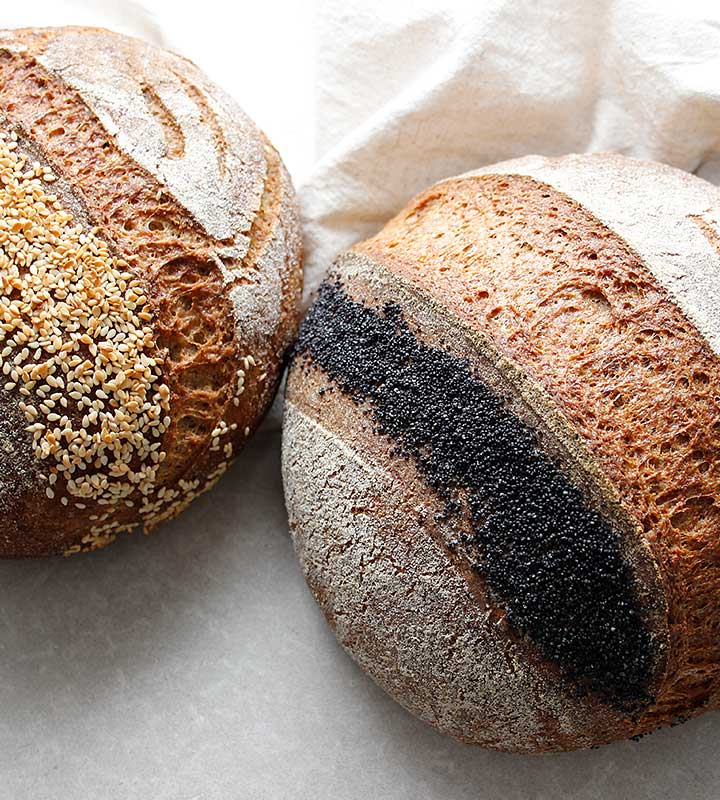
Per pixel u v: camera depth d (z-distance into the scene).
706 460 0.29
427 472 0.30
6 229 0.31
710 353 0.29
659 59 0.37
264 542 0.38
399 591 0.30
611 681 0.30
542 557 0.29
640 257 0.30
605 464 0.29
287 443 0.34
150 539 0.38
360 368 0.32
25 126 0.32
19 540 0.33
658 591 0.29
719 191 0.34
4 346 0.31
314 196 0.38
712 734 0.36
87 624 0.37
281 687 0.36
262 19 0.40
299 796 0.35
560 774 0.35
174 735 0.36
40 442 0.31
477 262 0.32
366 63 0.39
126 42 0.35
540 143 0.39
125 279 0.31
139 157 0.32
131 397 0.31
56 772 0.35
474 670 0.30
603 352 0.30
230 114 0.35
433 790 0.35
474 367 0.30
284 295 0.35
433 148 0.38
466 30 0.37
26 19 0.39
